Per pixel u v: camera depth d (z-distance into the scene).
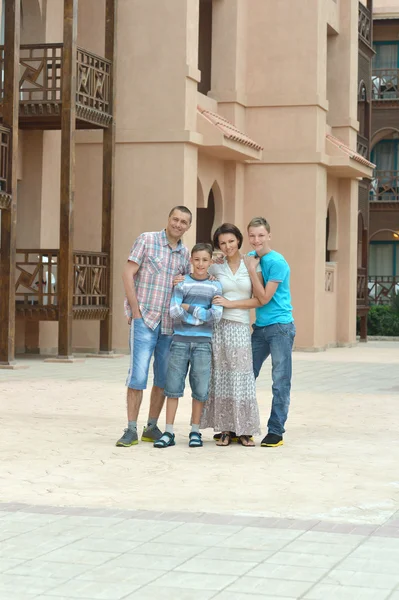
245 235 25.92
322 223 26.17
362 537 5.98
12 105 17.66
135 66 22.39
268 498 7.20
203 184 23.97
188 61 22.22
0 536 5.96
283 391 9.70
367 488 7.61
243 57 25.84
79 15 22.97
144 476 8.05
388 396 14.39
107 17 21.25
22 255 21.58
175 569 5.28
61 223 19.39
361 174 27.91
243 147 23.81
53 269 21.17
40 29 21.48
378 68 41.81
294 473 8.23
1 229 17.73
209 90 26.53
